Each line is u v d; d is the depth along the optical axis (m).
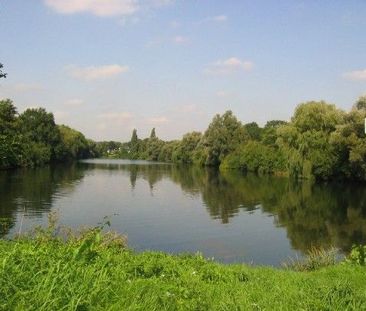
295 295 6.62
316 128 60.66
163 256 11.26
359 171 53.47
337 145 54.81
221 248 23.91
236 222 31.75
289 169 62.50
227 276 9.14
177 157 132.38
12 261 4.80
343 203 41.22
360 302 6.00
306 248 24.11
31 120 100.44
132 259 8.88
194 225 30.39
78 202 39.94
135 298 4.72
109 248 11.20
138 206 39.25
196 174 80.94
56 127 109.69
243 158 87.00
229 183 62.03
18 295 3.90
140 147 186.38
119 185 58.66
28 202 38.34
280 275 10.35
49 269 4.62
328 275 10.37
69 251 6.21
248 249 23.70
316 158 58.03
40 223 27.92
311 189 52.25
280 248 24.06
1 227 24.56
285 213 35.97
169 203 41.59
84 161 142.25
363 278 9.45
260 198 45.19
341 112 60.38
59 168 92.06
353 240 26.14
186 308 5.25
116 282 5.20
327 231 28.84
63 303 4.04
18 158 16.95
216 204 41.09
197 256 11.95
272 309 5.87
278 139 63.94
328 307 5.71
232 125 98.06
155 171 90.31
